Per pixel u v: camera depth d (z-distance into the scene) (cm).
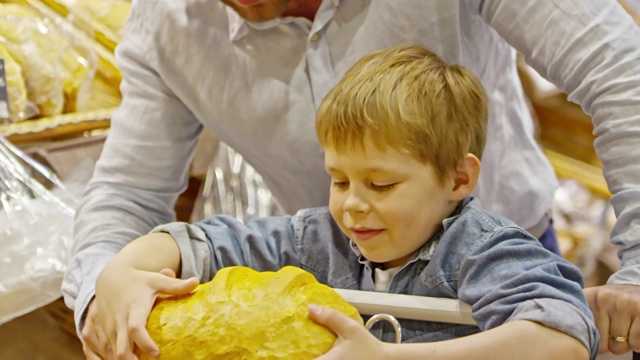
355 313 85
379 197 95
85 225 125
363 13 118
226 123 128
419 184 95
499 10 112
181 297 89
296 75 122
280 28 121
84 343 106
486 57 128
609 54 104
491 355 80
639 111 101
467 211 101
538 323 83
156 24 127
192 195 186
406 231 96
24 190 155
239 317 81
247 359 78
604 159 105
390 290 102
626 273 99
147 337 84
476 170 101
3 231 144
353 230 97
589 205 192
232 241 109
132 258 100
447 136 97
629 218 101
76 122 176
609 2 107
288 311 81
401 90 95
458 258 98
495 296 89
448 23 118
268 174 136
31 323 142
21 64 178
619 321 96
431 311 93
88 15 197
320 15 117
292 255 111
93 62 188
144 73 131
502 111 132
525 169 135
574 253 177
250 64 123
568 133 217
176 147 132
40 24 185
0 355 141
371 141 93
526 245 94
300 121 123
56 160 167
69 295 116
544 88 224
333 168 97
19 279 139
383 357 78
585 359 83
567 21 106
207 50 124
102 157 132
